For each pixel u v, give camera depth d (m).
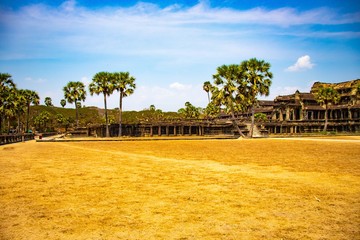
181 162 22.59
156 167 19.86
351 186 13.35
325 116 93.56
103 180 15.08
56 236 7.70
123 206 10.37
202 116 136.50
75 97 101.12
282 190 12.64
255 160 23.50
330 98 87.94
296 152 29.94
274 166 19.97
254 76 61.41
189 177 15.89
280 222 8.68
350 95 105.94
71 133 91.38
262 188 13.06
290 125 90.38
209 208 10.09
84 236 7.69
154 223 8.64
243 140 56.53
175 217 9.16
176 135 87.94
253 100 63.72
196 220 8.88
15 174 17.03
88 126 90.81
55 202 10.90
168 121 90.38
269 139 57.88
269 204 10.52
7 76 61.12
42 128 117.62
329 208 10.01
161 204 10.59
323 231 7.96
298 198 11.29
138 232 7.96
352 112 97.88
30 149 36.41
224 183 14.23
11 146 42.62
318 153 28.59
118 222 8.73
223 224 8.53
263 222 8.69
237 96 63.59
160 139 62.94
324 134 79.62
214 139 63.59
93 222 8.74
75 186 13.62
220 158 25.27
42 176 16.30
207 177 15.88
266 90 61.62
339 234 7.75
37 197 11.62
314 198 11.27
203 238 7.53
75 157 26.56
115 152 31.81
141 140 60.19
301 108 101.81
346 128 93.19
